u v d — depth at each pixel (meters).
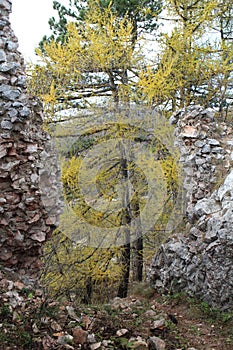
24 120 5.44
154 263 8.80
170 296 7.67
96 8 10.21
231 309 6.48
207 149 8.21
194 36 11.15
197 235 7.48
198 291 7.24
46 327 4.21
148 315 6.12
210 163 8.16
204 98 12.00
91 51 9.22
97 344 4.17
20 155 5.46
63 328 4.35
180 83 10.66
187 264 7.62
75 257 8.90
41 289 5.67
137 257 9.92
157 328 5.29
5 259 5.39
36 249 5.74
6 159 5.33
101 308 5.82
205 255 7.05
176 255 7.94
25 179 5.50
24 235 5.54
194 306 6.95
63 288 8.22
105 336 4.56
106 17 9.79
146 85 9.01
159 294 8.29
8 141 5.31
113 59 9.35
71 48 9.34
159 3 12.35
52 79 9.67
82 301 9.06
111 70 9.58
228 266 6.61
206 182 8.09
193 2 11.74
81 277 8.81
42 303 4.54
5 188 5.36
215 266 6.80
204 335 5.76
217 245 6.78
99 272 8.80
